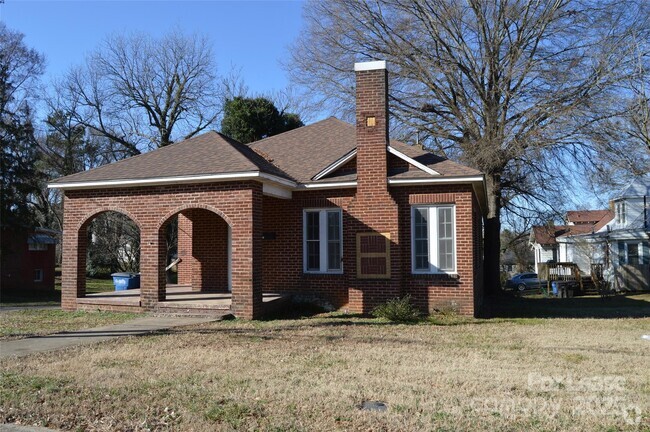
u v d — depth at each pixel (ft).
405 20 89.97
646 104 79.15
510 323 46.14
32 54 103.65
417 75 92.17
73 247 51.03
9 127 89.25
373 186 50.93
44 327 40.65
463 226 49.44
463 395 22.30
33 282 93.61
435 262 50.39
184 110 136.36
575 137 83.56
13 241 89.30
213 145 51.47
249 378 24.81
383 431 18.13
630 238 115.96
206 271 58.03
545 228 102.73
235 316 44.93
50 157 130.00
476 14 87.40
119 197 49.55
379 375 25.66
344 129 65.92
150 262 47.93
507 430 18.07
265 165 49.93
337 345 33.60
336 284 52.75
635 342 36.35
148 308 47.57
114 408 20.45
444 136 94.89
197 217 58.75
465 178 48.32
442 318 47.60
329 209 53.47
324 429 18.24
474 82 89.30
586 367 27.78
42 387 23.21
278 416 19.45
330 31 96.07
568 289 104.37
